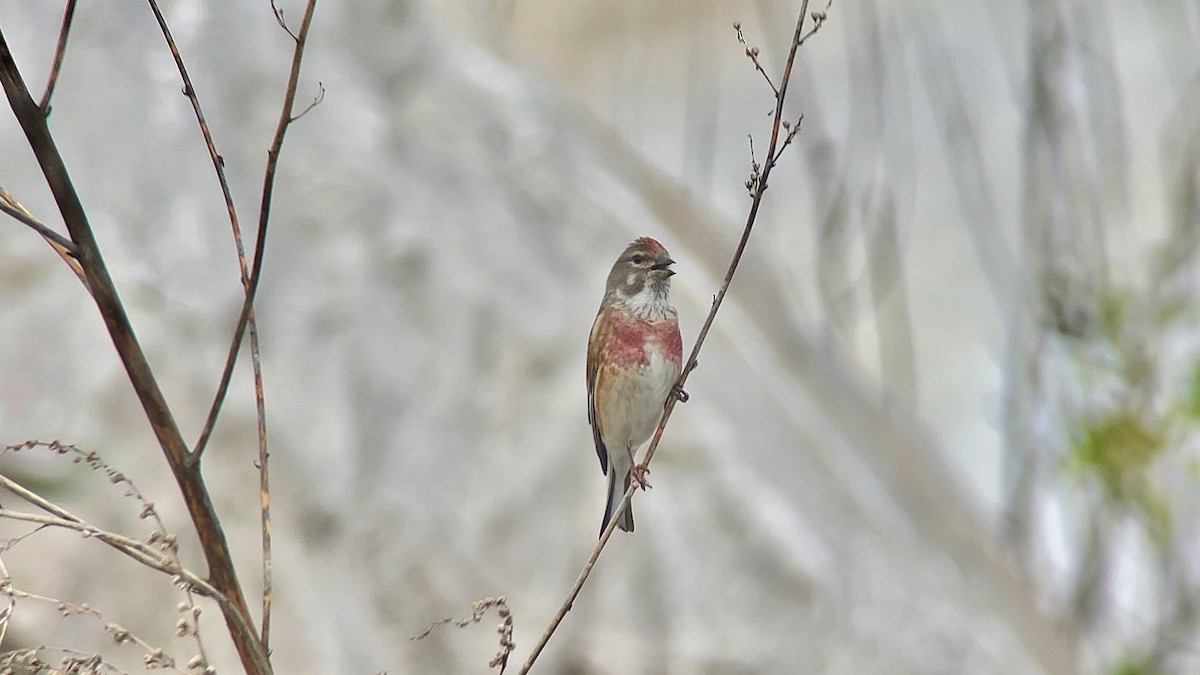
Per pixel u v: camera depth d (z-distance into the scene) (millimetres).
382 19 14359
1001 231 14492
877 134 14680
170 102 11820
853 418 14469
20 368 9781
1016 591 13305
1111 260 13305
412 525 10750
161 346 10195
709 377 12633
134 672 8617
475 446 11320
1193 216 12930
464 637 10523
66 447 4918
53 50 11680
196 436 9953
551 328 12062
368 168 12359
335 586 10125
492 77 14859
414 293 11805
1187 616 11859
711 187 17922
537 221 13344
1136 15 18609
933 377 17656
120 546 4727
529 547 11062
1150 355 11625
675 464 11469
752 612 11031
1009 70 14719
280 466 10383
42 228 4938
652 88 20797
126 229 10836
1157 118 16766
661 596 10977
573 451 11461
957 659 11227
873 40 14586
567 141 14859
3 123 11070
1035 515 13562
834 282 14820
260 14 13148
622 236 13859
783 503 11508
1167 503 11516
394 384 11297
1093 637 12445
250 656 4910
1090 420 11695
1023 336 13500
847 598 11211
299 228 11734
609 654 10742
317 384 11031
